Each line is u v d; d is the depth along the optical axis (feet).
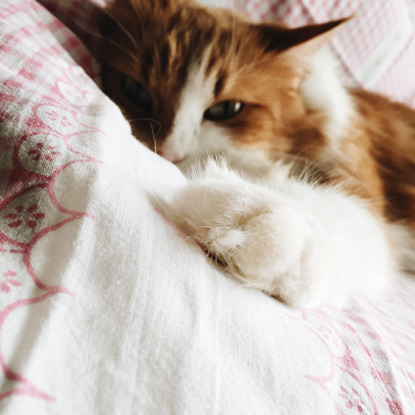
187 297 0.36
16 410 0.22
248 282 0.44
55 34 0.66
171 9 0.71
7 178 0.39
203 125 0.71
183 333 0.32
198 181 0.51
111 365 0.28
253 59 0.70
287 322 0.41
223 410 0.28
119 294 0.33
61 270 0.33
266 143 0.73
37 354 0.26
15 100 0.43
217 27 0.70
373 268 0.57
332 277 0.48
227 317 0.37
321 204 0.56
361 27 0.94
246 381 0.32
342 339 0.43
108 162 0.43
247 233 0.45
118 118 0.53
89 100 0.53
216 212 0.46
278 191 0.56
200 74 0.68
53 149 0.40
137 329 0.31
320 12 0.91
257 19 0.89
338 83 0.83
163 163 0.57
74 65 0.60
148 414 0.26
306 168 0.74
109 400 0.26
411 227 0.84
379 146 0.87
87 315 0.31
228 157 0.71
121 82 0.71
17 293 0.30
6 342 0.26
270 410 0.30
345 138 0.77
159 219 0.43
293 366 0.35
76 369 0.27
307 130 0.75
